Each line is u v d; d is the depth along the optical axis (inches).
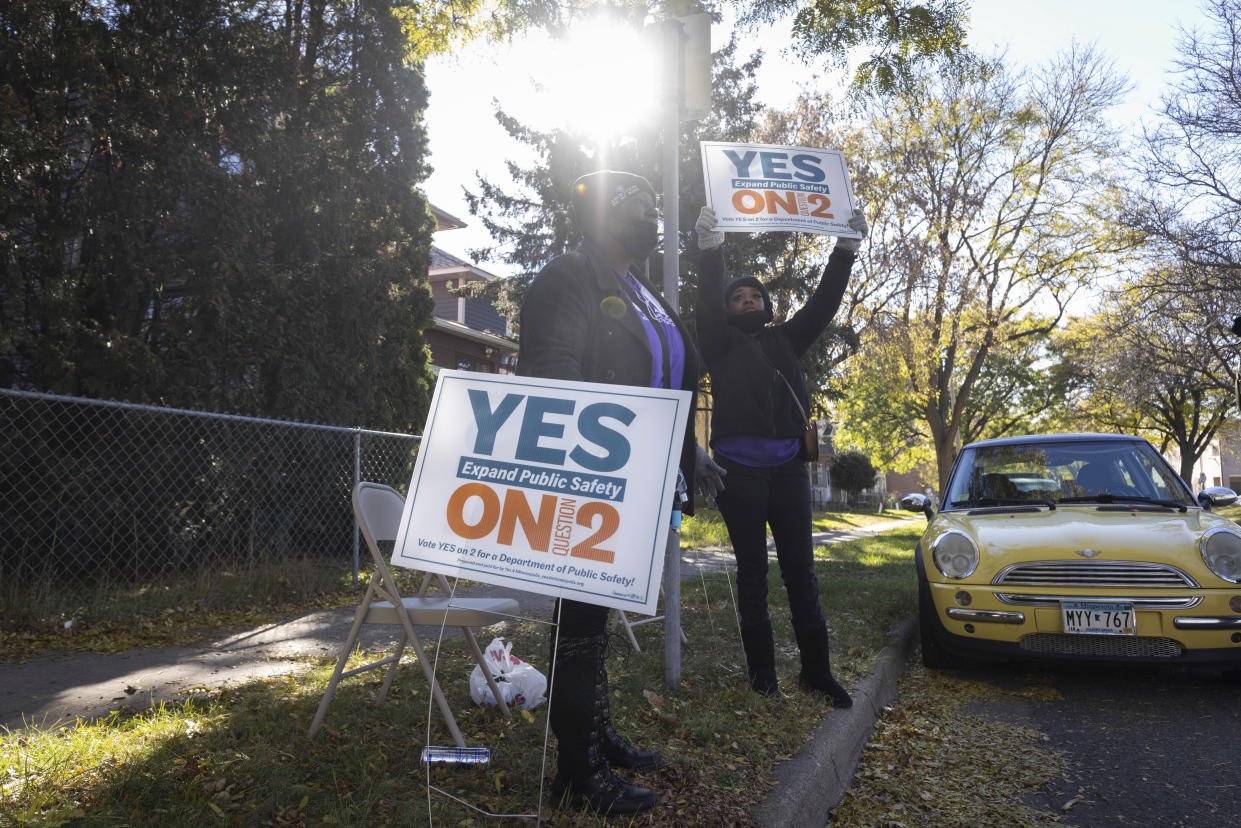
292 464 380.5
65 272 323.6
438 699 112.5
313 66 441.1
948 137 1053.8
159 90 345.4
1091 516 207.6
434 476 93.8
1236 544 179.5
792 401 152.0
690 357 110.0
